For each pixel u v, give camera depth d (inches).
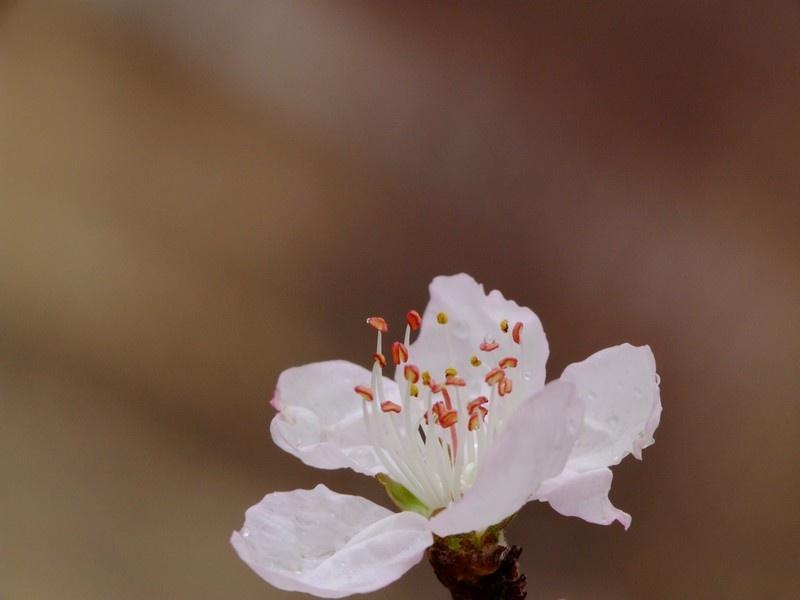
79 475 16.9
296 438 10.5
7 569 15.9
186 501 16.9
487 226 18.5
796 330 17.5
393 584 16.3
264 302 18.3
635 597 16.5
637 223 18.5
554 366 18.0
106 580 16.1
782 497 16.9
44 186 18.6
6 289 17.8
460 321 10.7
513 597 10.2
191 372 17.9
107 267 18.3
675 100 18.7
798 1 18.3
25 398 17.2
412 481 10.4
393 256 18.4
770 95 18.5
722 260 18.2
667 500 17.3
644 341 18.0
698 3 18.6
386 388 10.7
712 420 17.6
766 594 16.3
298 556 10.2
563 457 9.9
